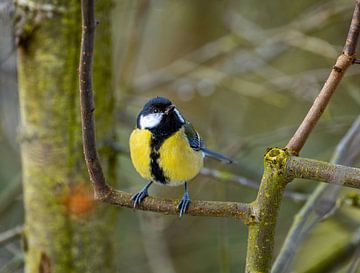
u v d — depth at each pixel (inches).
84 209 327.6
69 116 323.0
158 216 451.8
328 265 368.5
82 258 331.3
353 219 424.8
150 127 283.1
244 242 504.1
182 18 613.6
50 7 314.2
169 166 281.3
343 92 508.1
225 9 565.9
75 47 320.2
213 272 517.7
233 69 532.1
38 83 322.7
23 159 335.6
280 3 561.6
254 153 539.5
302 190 438.3
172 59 621.9
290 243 291.4
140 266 524.4
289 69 569.0
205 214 202.2
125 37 529.3
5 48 459.2
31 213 333.4
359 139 330.0
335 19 480.4
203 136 518.3
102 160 336.5
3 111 516.4
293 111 569.0
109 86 339.6
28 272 338.3
